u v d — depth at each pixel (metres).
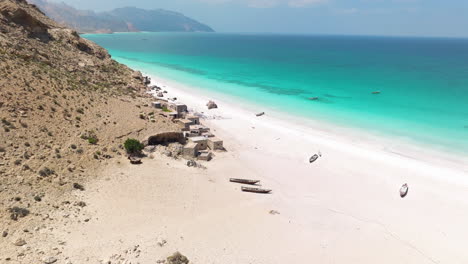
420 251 28.23
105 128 42.75
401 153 49.41
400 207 35.31
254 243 26.77
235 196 34.72
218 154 46.31
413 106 76.31
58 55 66.31
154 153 41.53
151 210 29.59
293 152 49.34
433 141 54.06
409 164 45.56
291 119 66.56
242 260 24.33
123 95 60.59
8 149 32.00
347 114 70.12
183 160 41.91
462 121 64.50
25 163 31.22
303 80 112.81
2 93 38.41
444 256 27.78
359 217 32.97
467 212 34.59
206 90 92.81
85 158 35.56
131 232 25.92
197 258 23.78
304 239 28.28
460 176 42.25
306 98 85.19
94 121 43.34
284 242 27.45
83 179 32.31
